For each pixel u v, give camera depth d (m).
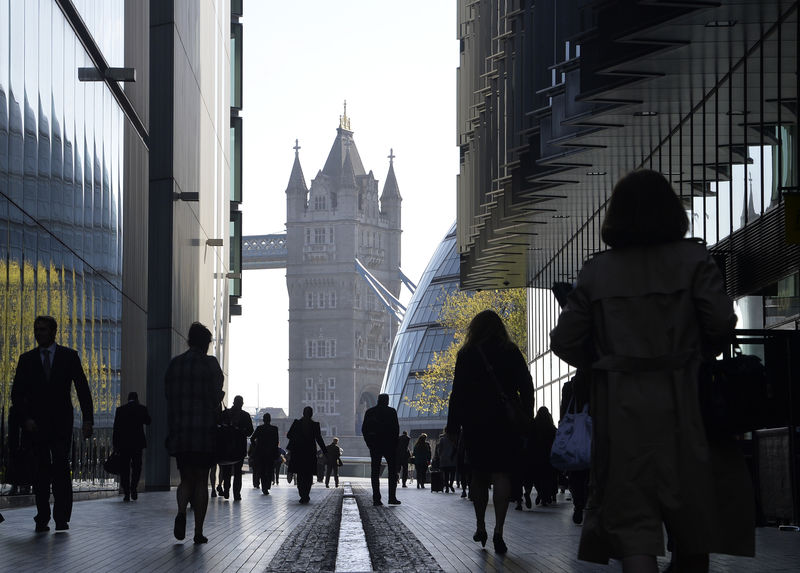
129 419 21.62
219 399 11.31
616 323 4.31
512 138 22.86
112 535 12.27
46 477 12.70
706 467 4.12
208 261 40.31
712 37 13.87
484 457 10.18
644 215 4.37
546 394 40.50
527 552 10.26
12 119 17.50
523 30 22.03
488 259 32.47
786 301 15.94
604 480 4.25
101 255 24.47
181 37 33.09
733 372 4.13
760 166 15.51
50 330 12.68
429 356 110.62
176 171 32.00
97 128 24.19
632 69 15.02
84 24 22.42
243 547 10.72
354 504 21.08
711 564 9.30
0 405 16.66
